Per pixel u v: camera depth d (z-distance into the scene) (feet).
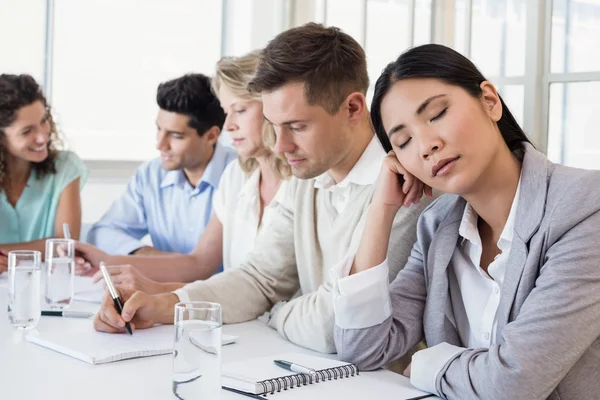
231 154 9.14
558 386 3.73
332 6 9.71
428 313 4.44
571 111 6.79
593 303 3.56
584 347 3.56
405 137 3.98
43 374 4.05
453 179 3.88
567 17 6.78
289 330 4.94
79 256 7.59
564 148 6.85
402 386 4.00
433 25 7.92
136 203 9.43
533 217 3.84
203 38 11.73
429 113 3.86
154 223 9.34
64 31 10.89
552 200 3.80
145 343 4.65
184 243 9.16
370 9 8.97
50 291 5.72
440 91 3.84
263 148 7.04
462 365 3.74
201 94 8.66
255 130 7.00
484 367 3.63
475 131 3.85
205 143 8.90
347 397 3.75
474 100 3.89
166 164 8.87
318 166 5.07
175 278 7.64
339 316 4.38
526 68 7.02
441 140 3.84
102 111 11.23
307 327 4.79
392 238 4.91
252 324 5.56
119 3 11.14
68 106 11.06
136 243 8.92
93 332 4.97
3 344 4.72
